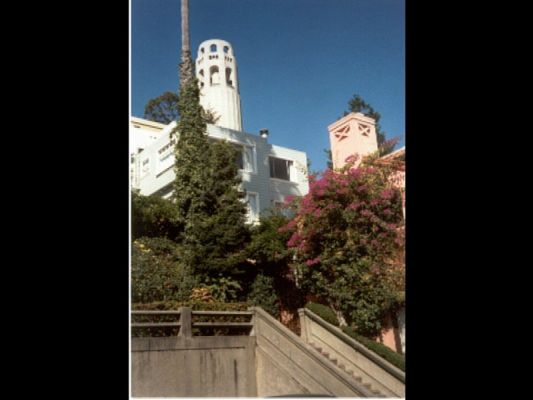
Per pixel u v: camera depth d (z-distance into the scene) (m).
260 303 11.16
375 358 10.01
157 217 12.02
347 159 11.77
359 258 11.04
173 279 10.73
